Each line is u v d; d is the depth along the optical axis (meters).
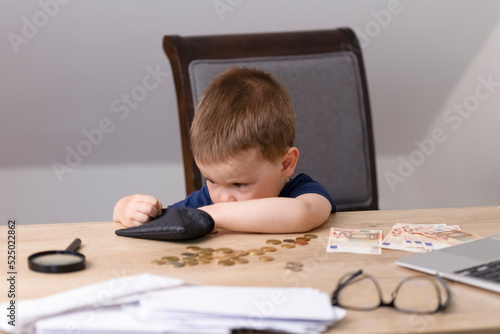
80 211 3.64
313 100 1.92
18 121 3.27
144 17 2.97
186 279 0.91
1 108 3.19
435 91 3.57
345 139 1.94
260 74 1.39
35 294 0.86
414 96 3.58
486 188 3.85
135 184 3.64
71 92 3.21
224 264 0.97
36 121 3.29
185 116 1.82
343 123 1.94
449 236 1.15
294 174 1.91
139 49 3.13
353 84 1.96
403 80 3.50
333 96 1.94
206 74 1.84
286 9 3.12
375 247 1.08
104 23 2.94
